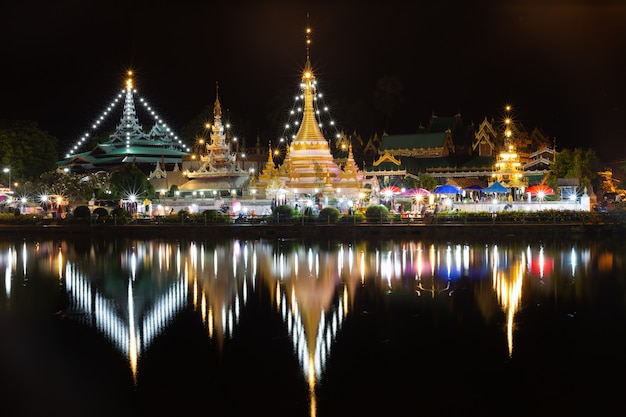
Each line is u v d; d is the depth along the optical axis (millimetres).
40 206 107500
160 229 84500
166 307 39688
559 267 52594
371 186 105188
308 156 101125
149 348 31922
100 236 85125
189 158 138125
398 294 42594
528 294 42281
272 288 44906
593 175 115250
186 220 86938
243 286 45750
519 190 104062
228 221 86562
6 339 33500
